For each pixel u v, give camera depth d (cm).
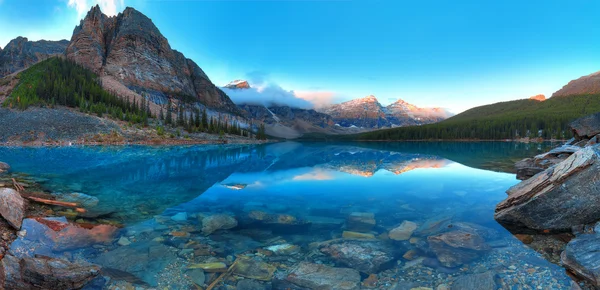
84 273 618
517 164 2028
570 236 841
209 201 1405
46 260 636
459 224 989
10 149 4766
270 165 3181
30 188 1504
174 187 1778
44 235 838
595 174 852
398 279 635
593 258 602
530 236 864
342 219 1094
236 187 1788
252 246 830
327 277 649
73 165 2702
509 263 688
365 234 920
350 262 721
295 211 1216
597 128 1961
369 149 6962
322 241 866
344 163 3284
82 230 923
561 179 902
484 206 1248
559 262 680
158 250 791
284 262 727
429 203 1330
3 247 724
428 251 773
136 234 919
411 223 1021
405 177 2119
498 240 841
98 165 2792
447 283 609
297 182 1961
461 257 731
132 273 661
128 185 1816
